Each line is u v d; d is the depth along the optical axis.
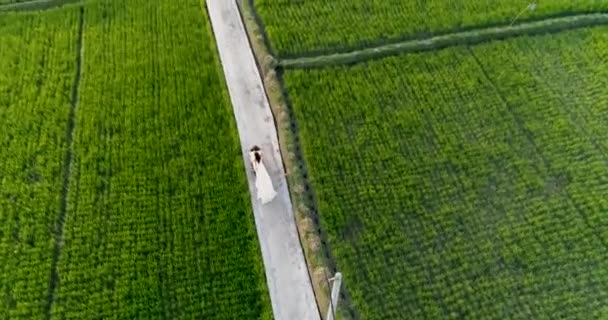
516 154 20.80
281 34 24.33
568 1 25.42
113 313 17.16
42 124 21.44
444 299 17.59
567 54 23.75
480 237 18.84
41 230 18.75
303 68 23.34
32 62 23.38
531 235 18.86
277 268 18.34
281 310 17.48
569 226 19.06
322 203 19.50
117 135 21.17
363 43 24.22
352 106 22.11
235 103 22.39
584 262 18.30
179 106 22.05
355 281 17.92
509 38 24.36
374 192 19.78
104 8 25.53
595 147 21.03
